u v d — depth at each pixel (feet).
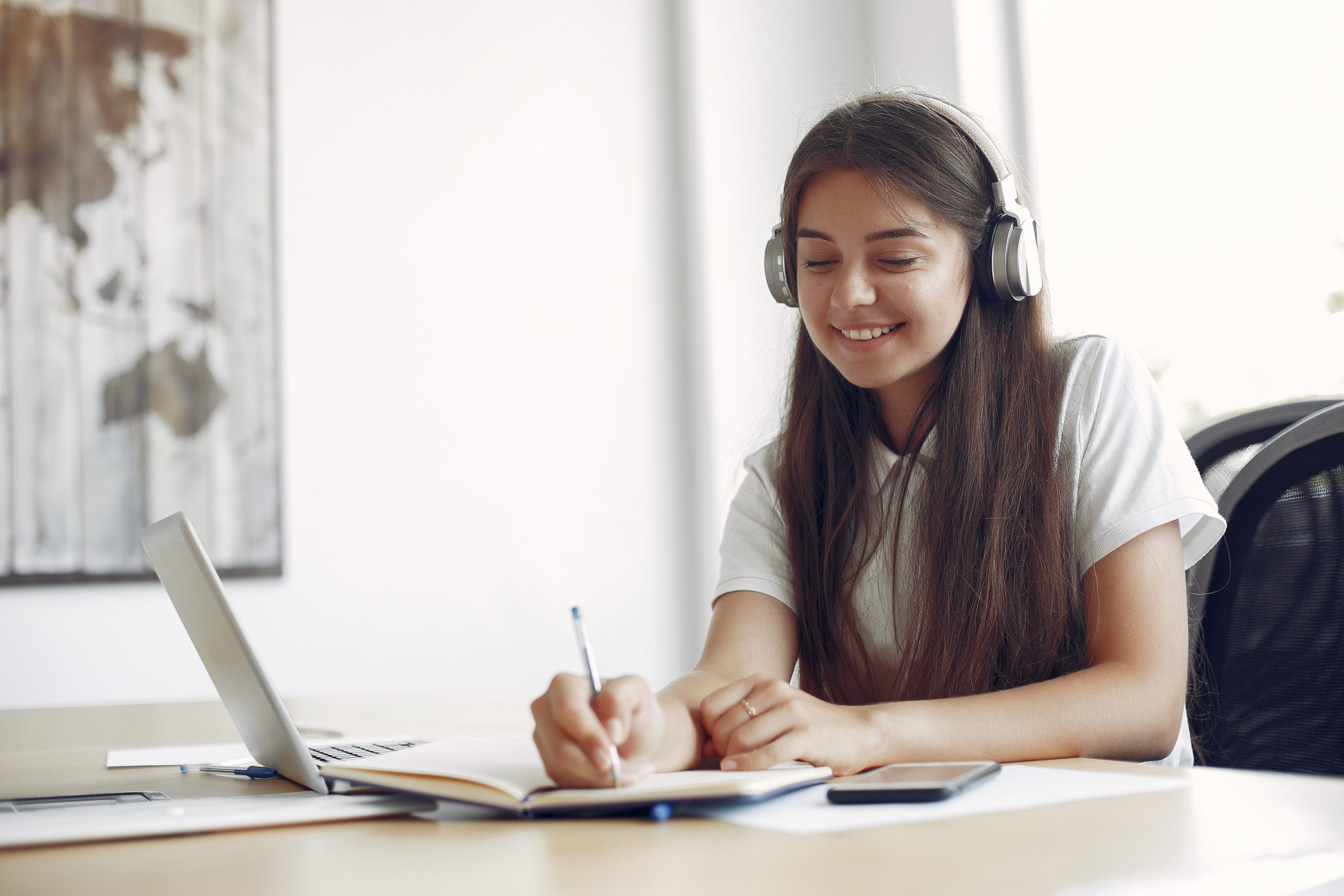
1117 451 3.42
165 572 2.75
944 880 1.48
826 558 3.80
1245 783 2.14
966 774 2.14
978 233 3.41
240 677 2.50
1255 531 3.56
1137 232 8.80
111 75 8.50
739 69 10.66
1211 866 1.54
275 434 8.80
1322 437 3.44
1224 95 8.22
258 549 8.69
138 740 4.05
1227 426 3.97
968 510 3.48
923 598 3.52
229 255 8.75
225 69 8.82
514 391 9.74
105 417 8.34
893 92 3.84
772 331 10.56
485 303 9.70
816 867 1.56
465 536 9.46
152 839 1.88
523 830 1.89
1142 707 2.86
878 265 3.32
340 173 9.30
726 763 2.27
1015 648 3.36
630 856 1.66
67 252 8.32
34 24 8.33
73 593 8.21
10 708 8.01
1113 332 8.96
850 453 3.87
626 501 10.05
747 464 4.28
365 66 9.45
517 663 9.55
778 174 10.77
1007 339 3.60
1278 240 7.84
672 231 10.43
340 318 9.20
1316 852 1.61
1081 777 2.24
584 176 10.16
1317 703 3.34
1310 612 3.39
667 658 10.08
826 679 3.78
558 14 10.18
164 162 8.62
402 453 9.31
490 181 9.81
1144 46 8.79
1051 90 9.52
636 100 10.39
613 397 10.08
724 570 3.95
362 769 2.23
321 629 8.93
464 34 9.82
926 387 3.75
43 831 1.86
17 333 8.17
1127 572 3.24
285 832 1.93
